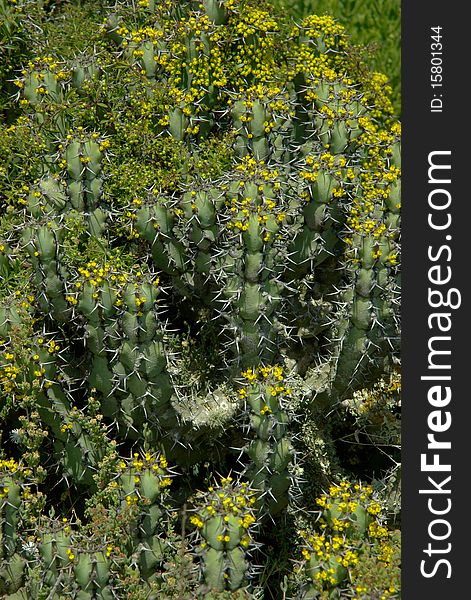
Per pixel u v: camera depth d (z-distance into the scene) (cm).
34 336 152
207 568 137
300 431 169
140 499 144
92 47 187
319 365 171
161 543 147
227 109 180
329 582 140
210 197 158
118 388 154
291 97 188
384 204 163
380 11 246
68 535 142
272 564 161
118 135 177
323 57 191
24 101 178
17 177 176
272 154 172
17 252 163
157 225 160
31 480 152
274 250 152
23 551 145
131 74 178
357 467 181
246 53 185
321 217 161
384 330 161
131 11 187
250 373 147
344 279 172
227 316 156
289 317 169
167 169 177
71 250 158
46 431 151
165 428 158
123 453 165
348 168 166
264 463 147
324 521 148
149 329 150
